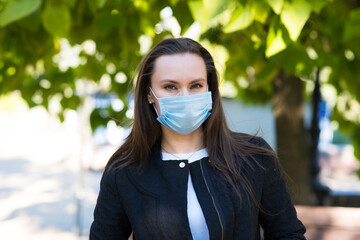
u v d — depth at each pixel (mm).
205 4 1756
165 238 1562
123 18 2508
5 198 7793
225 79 4062
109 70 3924
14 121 20953
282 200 1670
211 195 1572
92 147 6730
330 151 10086
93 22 2627
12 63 3199
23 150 14438
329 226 2471
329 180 7828
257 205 1620
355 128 4078
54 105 3975
